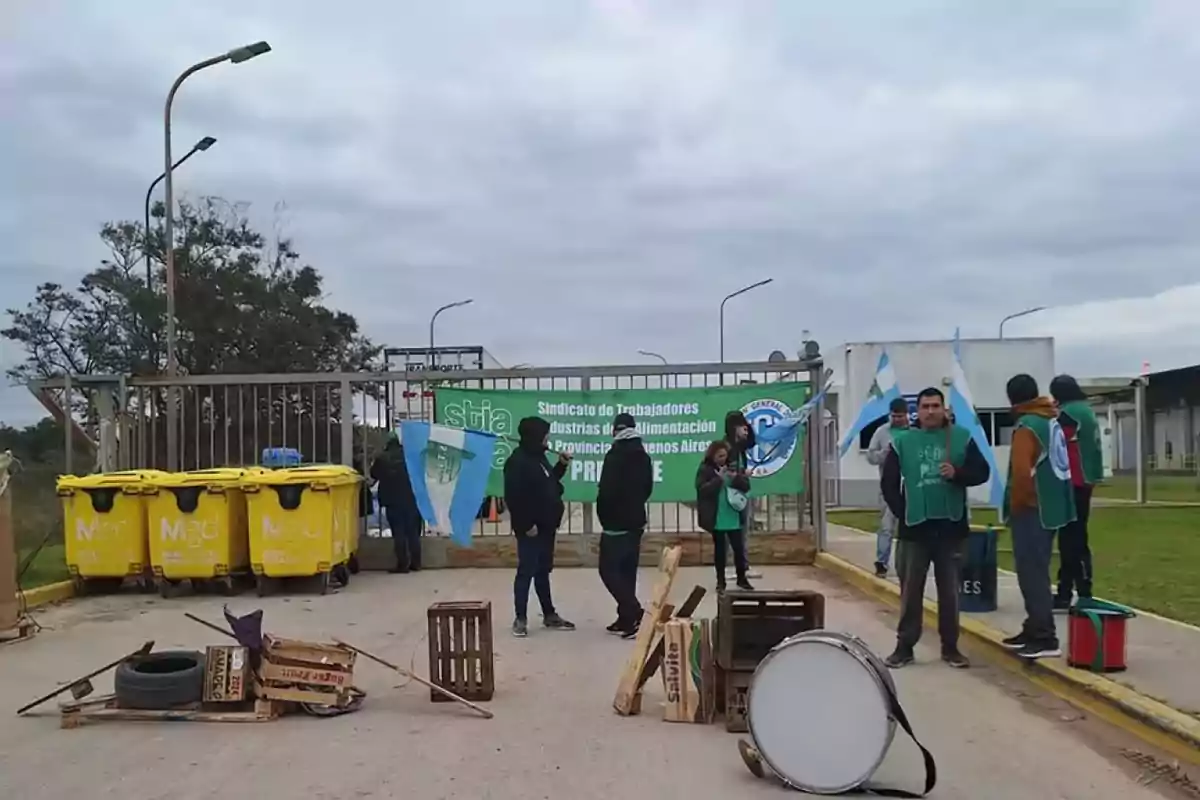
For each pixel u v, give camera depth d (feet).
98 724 24.47
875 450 44.32
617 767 20.92
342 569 47.42
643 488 34.71
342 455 52.39
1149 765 20.75
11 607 35.06
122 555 44.52
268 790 19.65
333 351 140.36
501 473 53.36
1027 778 20.02
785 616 23.48
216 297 121.90
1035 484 27.55
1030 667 27.71
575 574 50.70
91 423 56.90
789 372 53.31
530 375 53.26
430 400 53.57
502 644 33.50
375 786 19.83
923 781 19.89
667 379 53.36
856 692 19.06
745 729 23.22
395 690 27.73
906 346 93.71
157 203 122.21
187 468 52.21
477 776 20.39
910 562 29.40
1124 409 188.44
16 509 63.57
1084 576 34.30
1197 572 45.09
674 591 44.68
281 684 24.76
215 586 45.39
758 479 53.06
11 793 19.58
